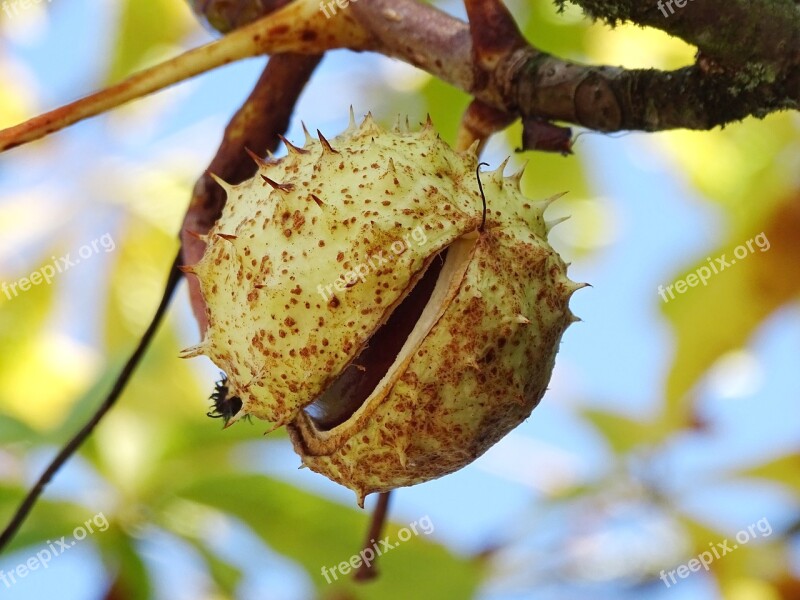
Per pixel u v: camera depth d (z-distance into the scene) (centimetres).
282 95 36
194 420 43
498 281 34
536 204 35
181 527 42
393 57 36
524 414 34
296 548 42
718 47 32
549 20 46
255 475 42
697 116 33
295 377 34
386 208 34
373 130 34
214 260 34
